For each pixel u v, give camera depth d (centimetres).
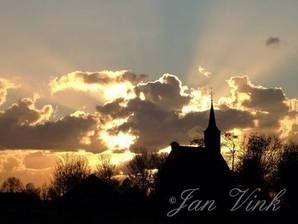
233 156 16162
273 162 14575
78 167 16862
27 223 10738
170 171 15688
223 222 11794
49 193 16775
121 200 13575
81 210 12938
